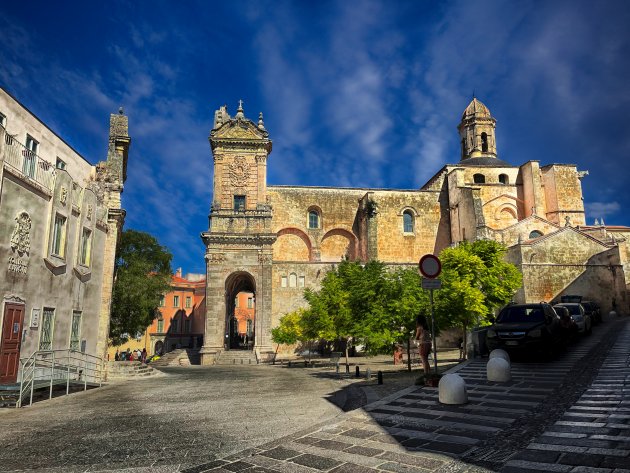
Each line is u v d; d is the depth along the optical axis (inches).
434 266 517.0
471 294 877.8
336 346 1691.7
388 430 326.6
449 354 1277.1
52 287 750.5
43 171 727.1
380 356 1517.0
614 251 1528.1
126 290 1577.3
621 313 1477.6
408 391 489.4
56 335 764.6
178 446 310.7
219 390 666.8
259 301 1681.8
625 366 527.5
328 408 464.4
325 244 2046.0
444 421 344.5
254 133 1862.7
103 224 1001.5
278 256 1983.3
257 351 1627.7
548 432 295.1
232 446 306.7
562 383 467.2
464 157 2471.7
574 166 2060.8
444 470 237.9
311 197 2048.5
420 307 727.7
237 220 1764.3
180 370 1247.5
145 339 2795.3
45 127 839.7
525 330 642.8
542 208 2022.6
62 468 266.7
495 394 437.4
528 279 1480.1
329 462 259.4
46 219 727.1
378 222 2052.2
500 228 2075.5
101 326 976.3
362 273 869.8
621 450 249.4
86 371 882.8
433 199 2107.5
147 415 448.8
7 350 614.9
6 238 613.6
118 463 273.3
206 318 1657.2
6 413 499.2
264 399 547.2
